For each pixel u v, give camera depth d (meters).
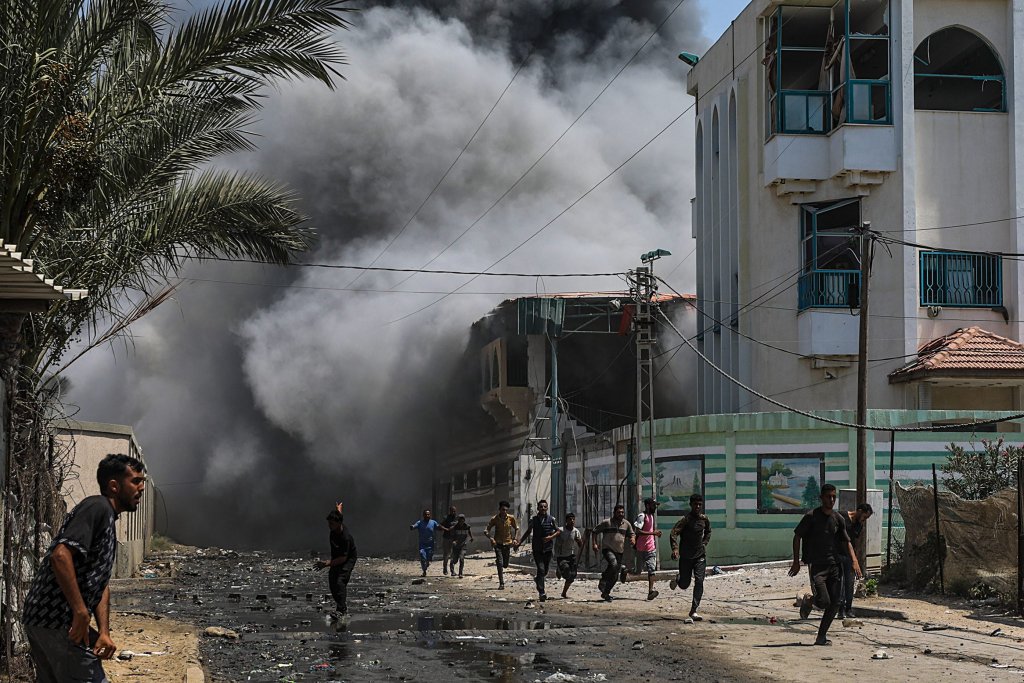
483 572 29.14
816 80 34.62
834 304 29.75
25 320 11.90
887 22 30.05
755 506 26.25
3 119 10.85
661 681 9.95
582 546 20.12
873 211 29.89
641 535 19.45
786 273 31.14
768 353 31.47
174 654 11.67
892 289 29.38
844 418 25.70
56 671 5.57
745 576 22.91
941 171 29.98
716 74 36.56
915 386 28.34
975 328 28.75
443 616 16.67
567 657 11.66
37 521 10.52
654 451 27.97
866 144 29.58
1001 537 16.58
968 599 17.09
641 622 15.51
